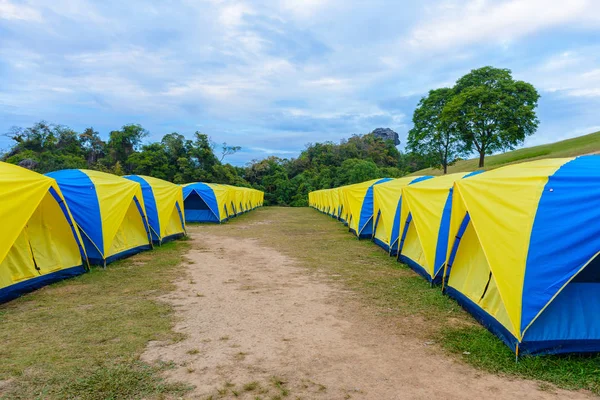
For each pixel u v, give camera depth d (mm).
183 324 5957
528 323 4535
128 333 5547
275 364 4578
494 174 6703
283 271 9891
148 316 6309
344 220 23234
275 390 3963
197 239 16297
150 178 16391
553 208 4762
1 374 4266
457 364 4594
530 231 4781
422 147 43125
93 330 5656
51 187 8164
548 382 4156
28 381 4117
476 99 34281
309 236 17344
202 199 23688
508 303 4828
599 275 4891
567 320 4754
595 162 5266
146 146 50188
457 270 7309
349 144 74000
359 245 14414
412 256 10172
